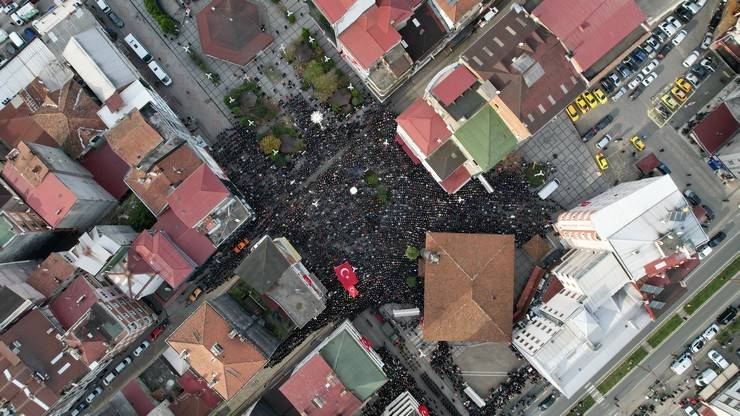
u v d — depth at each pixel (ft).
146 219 306.76
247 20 301.63
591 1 259.60
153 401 301.43
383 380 273.75
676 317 307.78
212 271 311.06
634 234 257.75
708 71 305.94
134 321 284.41
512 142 273.54
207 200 277.64
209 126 315.37
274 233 310.24
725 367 301.43
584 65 260.42
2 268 279.69
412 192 309.22
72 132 295.48
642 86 309.01
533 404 311.27
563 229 297.12
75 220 289.53
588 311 269.44
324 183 309.63
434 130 274.57
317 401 273.95
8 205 280.10
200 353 271.08
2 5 314.76
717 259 307.99
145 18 317.22
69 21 303.07
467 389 306.55
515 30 265.34
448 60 313.73
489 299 286.25
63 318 275.18
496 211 309.83
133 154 273.33
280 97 313.73
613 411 309.01
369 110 311.47
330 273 309.01
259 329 294.46
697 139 299.99
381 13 277.03
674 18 305.94
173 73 316.60
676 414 305.94
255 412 288.92
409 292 308.60
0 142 306.35
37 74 305.12
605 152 312.09
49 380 268.82
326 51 314.35
